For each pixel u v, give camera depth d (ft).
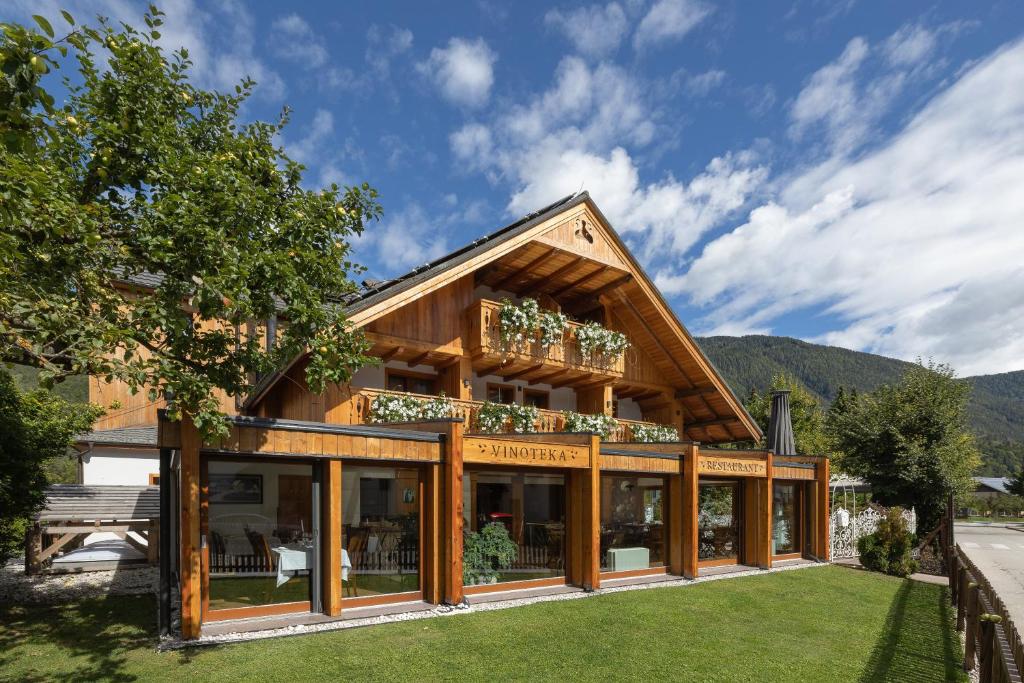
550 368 54.70
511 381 58.95
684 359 63.46
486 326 49.88
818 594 42.70
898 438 80.89
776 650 28.84
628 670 24.67
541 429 52.85
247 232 25.73
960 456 81.46
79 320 21.08
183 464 25.02
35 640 26.07
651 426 61.93
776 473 54.39
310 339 25.82
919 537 76.74
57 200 20.77
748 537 52.34
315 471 29.50
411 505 32.71
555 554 39.06
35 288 20.95
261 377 44.52
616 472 42.22
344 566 29.91
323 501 29.45
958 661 28.78
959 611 35.40
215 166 25.61
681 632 30.58
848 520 68.85
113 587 38.32
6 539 33.68
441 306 49.70
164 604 26.12
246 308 22.77
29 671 21.98
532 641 27.32
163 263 23.85
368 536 30.89
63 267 22.62
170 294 22.97
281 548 28.27
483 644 26.37
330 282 28.30
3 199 17.42
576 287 60.29
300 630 26.55
